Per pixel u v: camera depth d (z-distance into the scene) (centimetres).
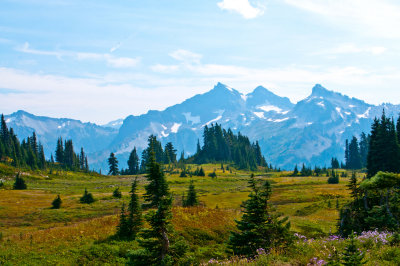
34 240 2283
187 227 2528
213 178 14150
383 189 2061
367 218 1959
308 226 3061
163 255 1216
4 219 4766
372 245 1327
